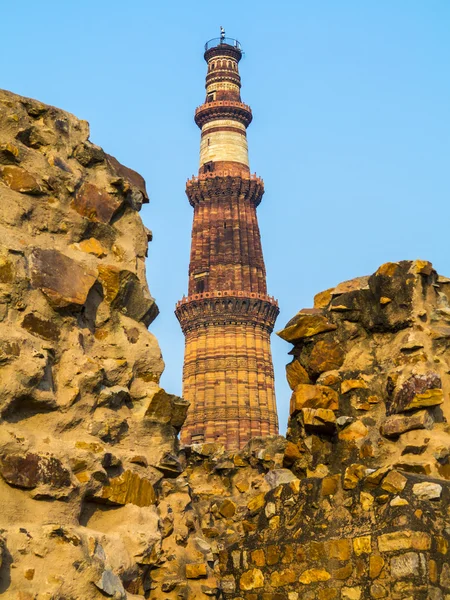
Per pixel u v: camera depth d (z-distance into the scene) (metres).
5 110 6.29
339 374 9.43
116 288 6.55
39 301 5.77
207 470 11.58
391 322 9.28
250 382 73.25
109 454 5.84
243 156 83.88
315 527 8.12
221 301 75.31
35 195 6.24
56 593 4.84
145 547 5.81
